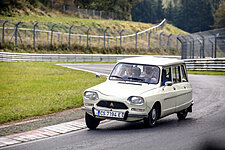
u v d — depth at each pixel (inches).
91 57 3491.6
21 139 524.1
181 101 684.1
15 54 2711.6
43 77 1628.9
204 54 2544.3
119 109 561.0
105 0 6574.8
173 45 5004.9
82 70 2113.7
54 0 5477.4
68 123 647.1
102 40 4234.7
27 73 1813.5
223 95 1105.4
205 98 1037.8
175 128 606.2
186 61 2559.1
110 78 644.1
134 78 628.4
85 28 4367.6
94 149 462.9
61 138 531.5
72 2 5876.0
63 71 2001.7
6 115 709.9
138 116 561.6
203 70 2431.1
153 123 603.5
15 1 4488.2
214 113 780.6
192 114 773.9
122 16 6756.9
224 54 2464.3
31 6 4741.6
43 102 888.3
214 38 2475.4
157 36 4867.1
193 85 1407.5
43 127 613.9
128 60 668.1
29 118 712.4
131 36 4680.1
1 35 3272.6
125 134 553.0
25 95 1027.9
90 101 582.9
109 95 569.9
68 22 4564.5
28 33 3582.7
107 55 3646.7
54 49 3496.6
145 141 505.0
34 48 3275.1
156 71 634.2
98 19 5620.1
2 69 1977.1
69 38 3597.4
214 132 576.7
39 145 488.4
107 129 600.1
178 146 478.9
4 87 1223.5
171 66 672.4
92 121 600.7
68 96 995.9
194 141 510.0
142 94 569.9
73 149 464.8
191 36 2736.2
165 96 616.7
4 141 510.9
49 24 4104.3
